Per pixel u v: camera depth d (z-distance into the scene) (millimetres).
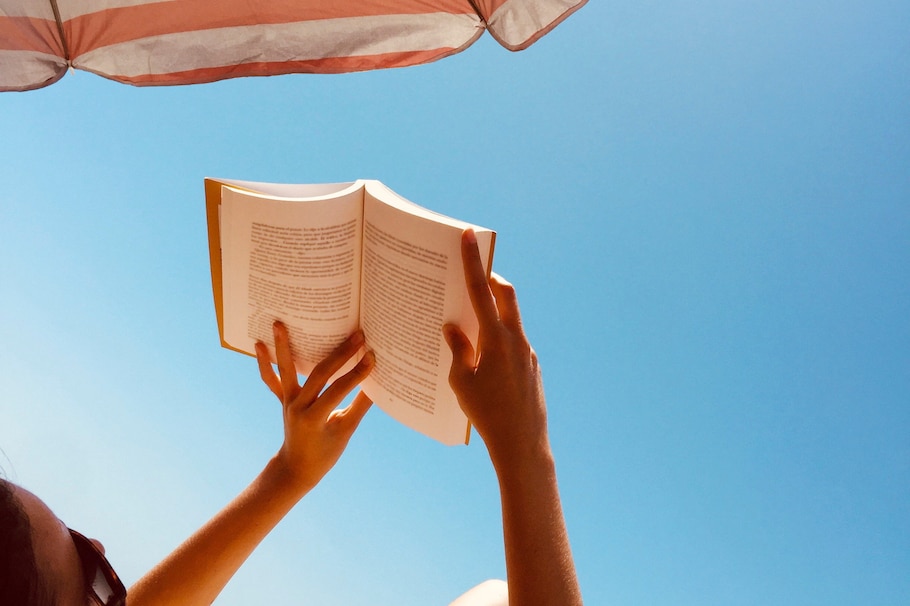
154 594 830
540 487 671
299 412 953
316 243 983
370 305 995
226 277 1092
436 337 883
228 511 905
